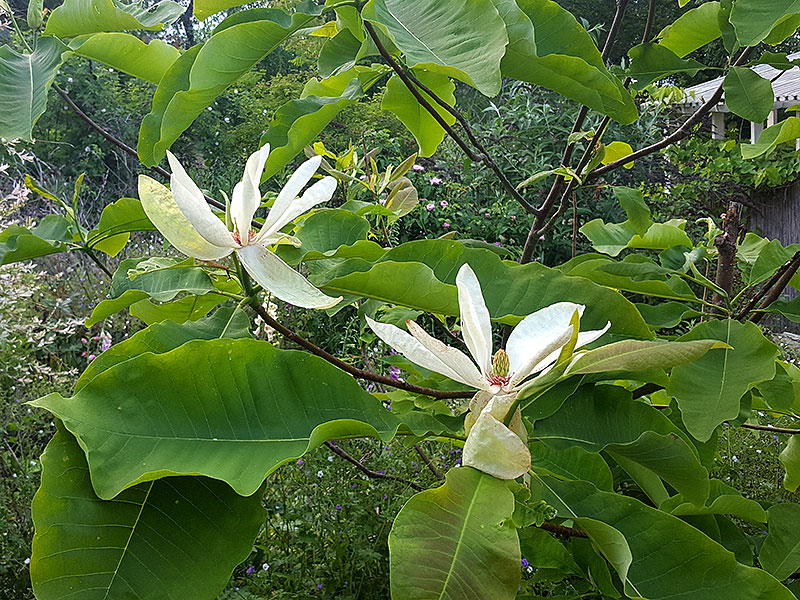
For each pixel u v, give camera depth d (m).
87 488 0.79
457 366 0.87
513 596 0.70
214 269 1.30
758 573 0.89
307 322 5.36
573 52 1.36
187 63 1.32
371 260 1.28
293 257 1.21
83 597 0.74
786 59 1.63
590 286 1.21
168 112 1.23
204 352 0.90
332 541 2.74
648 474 1.41
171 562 0.78
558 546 1.32
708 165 8.43
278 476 2.92
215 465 0.83
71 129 8.73
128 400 0.85
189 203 0.92
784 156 7.77
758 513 1.20
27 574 2.78
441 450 3.19
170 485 0.83
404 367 1.48
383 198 2.55
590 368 0.81
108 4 1.33
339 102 1.41
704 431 1.18
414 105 1.82
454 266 1.26
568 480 1.05
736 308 1.88
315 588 2.54
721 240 1.97
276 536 2.82
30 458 3.54
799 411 1.66
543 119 7.39
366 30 1.39
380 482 2.88
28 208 6.59
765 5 1.23
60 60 1.33
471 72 0.97
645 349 0.78
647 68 1.71
